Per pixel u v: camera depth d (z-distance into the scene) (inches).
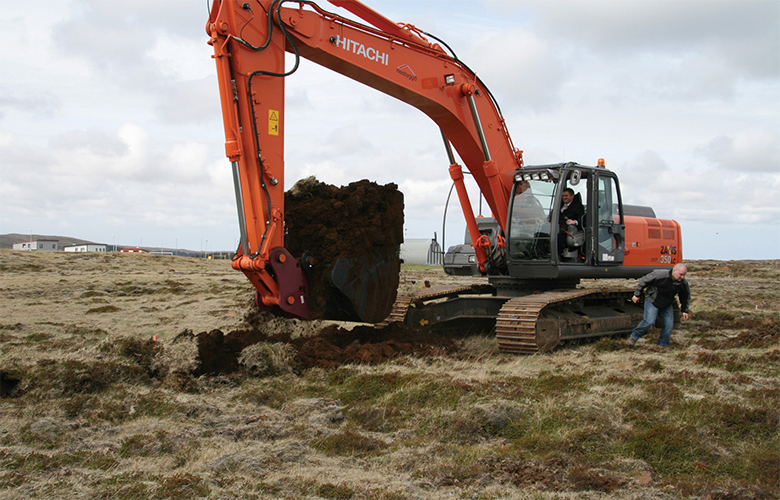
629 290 428.1
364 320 305.1
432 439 179.5
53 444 171.0
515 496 137.5
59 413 198.7
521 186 379.2
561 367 279.4
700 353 307.4
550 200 367.9
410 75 336.2
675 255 460.1
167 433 178.5
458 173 399.9
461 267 971.9
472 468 153.5
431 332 388.2
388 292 318.3
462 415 192.4
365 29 315.6
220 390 236.4
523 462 156.7
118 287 810.2
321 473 150.9
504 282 402.0
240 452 162.4
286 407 209.2
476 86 372.2
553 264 360.2
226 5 268.1
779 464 154.9
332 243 293.6
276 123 279.7
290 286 276.5
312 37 294.4
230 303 603.8
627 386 230.2
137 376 242.5
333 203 299.6
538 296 353.4
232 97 268.1
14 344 331.0
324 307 292.7
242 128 272.2
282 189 280.8
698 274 1392.7
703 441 170.6
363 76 323.3
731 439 175.2
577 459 161.2
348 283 292.2
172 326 436.1
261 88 275.7
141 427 188.4
